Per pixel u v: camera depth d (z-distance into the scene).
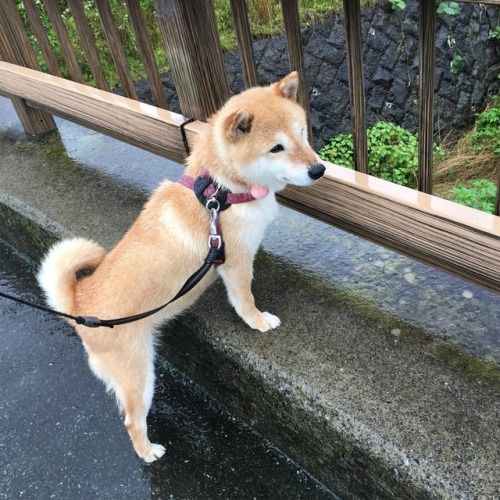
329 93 2.96
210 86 1.06
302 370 0.88
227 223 0.88
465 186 2.53
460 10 2.96
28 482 1.02
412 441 0.76
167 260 0.88
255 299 1.03
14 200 1.40
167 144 1.17
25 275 1.50
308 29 2.85
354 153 1.00
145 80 2.56
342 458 0.85
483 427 0.76
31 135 1.67
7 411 1.15
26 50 1.50
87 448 1.06
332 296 1.00
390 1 2.95
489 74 3.26
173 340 1.11
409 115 3.19
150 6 2.60
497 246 0.77
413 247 0.90
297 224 1.19
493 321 0.91
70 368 1.22
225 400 1.09
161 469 1.02
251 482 0.98
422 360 0.86
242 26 0.96
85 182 1.42
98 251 0.95
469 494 0.70
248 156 0.82
